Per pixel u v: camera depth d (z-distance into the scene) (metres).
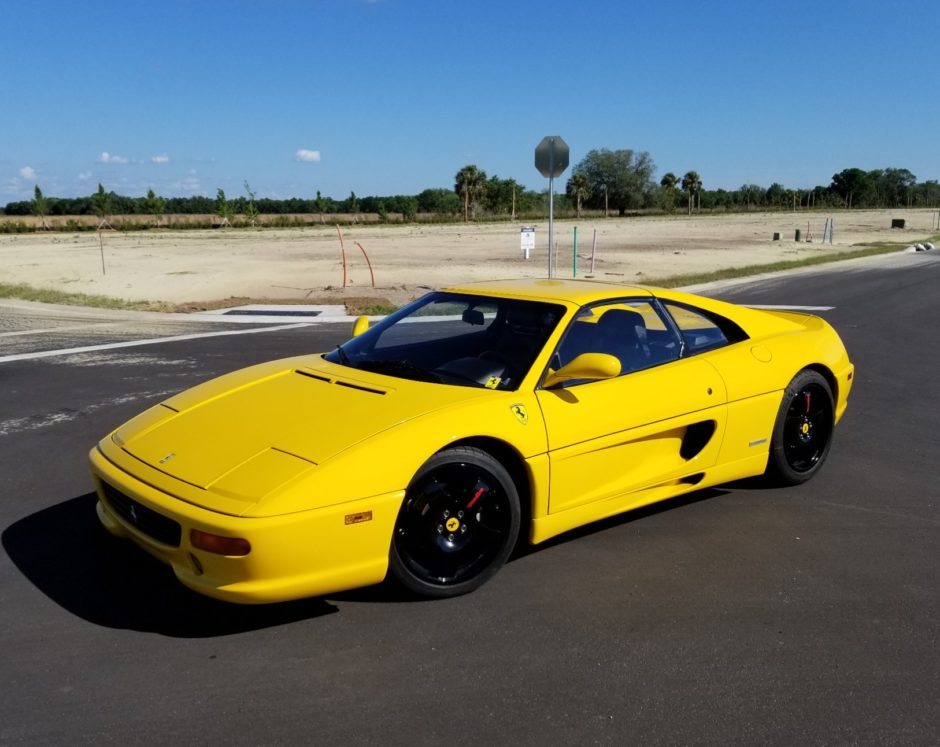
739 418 4.41
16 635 3.12
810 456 4.97
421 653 3.01
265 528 2.87
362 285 19.62
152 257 29.62
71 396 7.38
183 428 3.57
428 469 3.28
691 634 3.17
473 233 53.41
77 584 3.55
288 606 3.37
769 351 4.66
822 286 17.31
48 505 4.53
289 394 3.75
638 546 4.02
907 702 2.71
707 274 21.34
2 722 2.58
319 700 2.71
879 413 6.64
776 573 3.72
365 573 3.14
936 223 67.56
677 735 2.54
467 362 3.89
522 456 3.52
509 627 3.21
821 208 128.88
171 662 2.94
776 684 2.82
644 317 4.29
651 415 3.98
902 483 4.97
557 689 2.79
